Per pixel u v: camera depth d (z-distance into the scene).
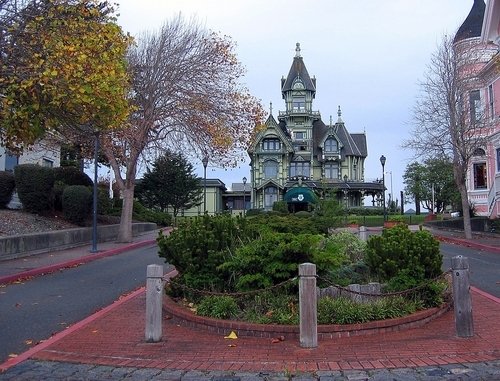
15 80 11.23
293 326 7.61
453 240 25.55
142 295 11.17
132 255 20.48
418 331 8.00
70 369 6.36
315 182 65.94
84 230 24.02
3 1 12.06
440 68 32.16
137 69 23.95
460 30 32.97
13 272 14.59
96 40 12.23
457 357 6.56
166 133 25.38
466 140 26.94
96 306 10.44
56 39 11.80
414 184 67.19
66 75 11.29
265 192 67.31
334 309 7.93
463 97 27.23
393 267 8.93
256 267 8.70
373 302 8.37
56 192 26.34
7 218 22.39
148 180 55.12
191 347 7.28
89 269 16.22
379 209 58.88
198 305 8.87
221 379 5.93
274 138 68.25
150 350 7.14
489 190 33.38
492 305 9.66
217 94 24.83
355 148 71.56
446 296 9.56
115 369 6.34
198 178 57.56
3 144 13.31
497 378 5.84
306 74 72.38
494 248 20.95
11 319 9.25
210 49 25.06
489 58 31.38
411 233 9.62
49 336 8.13
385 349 6.99
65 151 30.97
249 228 10.36
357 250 10.89
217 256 9.09
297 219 12.34
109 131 23.06
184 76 24.50
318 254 8.59
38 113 11.73
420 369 6.14
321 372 6.10
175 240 9.66
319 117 72.50
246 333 7.82
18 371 6.29
